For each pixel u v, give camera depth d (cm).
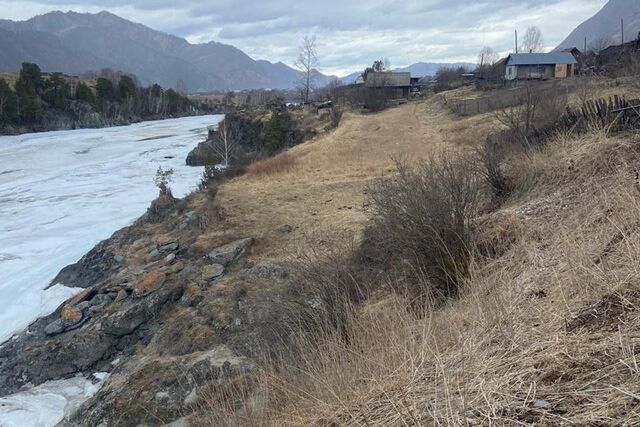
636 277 340
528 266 506
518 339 344
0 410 1116
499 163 988
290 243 1391
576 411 248
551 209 682
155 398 888
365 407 339
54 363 1266
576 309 352
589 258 410
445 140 2508
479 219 745
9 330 1471
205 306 1194
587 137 879
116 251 1842
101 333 1296
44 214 2689
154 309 1326
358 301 678
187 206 2033
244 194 1902
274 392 455
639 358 264
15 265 1947
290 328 641
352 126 3612
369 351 427
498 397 281
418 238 645
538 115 1191
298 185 1970
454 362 343
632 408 234
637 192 494
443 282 626
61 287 1689
